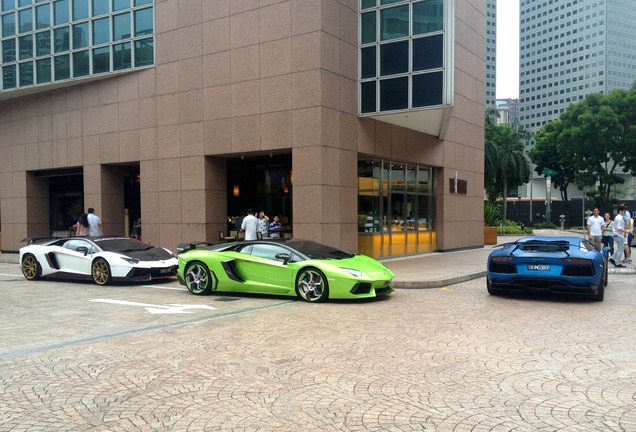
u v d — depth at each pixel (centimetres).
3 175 2388
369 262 1059
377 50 1672
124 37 1980
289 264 1022
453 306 942
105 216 2075
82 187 2381
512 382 502
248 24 1688
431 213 2195
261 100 1659
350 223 1664
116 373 541
